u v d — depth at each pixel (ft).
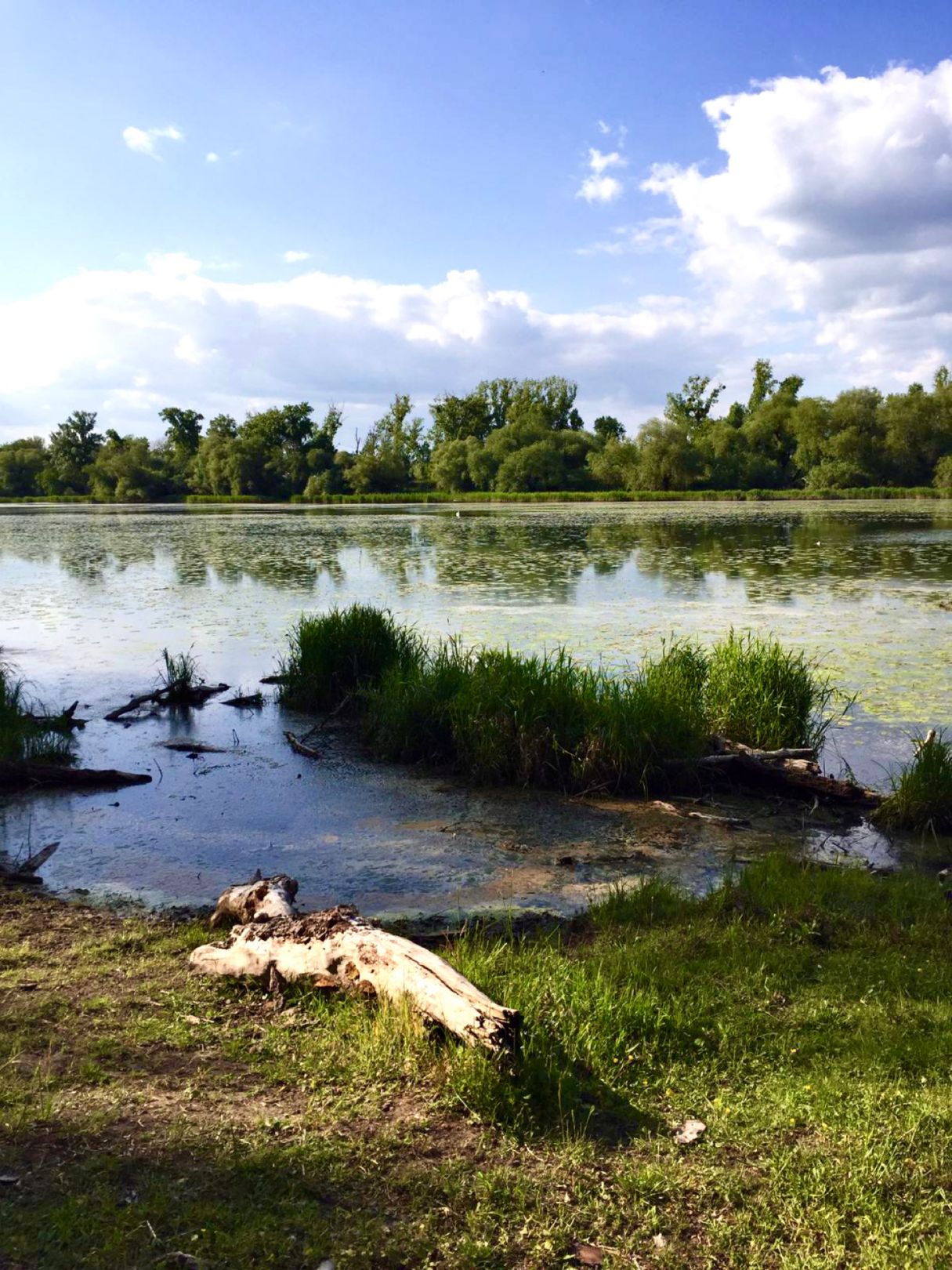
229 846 23.81
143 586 71.77
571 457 310.45
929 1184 10.28
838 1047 13.35
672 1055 13.14
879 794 26.99
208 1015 14.20
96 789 28.40
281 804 27.14
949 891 20.33
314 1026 13.75
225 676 42.83
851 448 255.91
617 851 23.72
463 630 48.78
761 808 27.35
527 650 43.39
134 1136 10.72
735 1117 11.58
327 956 14.80
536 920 19.45
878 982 15.60
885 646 43.86
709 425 314.55
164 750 32.55
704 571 77.30
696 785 28.89
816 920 18.21
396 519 171.83
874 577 71.20
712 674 34.09
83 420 369.09
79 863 22.57
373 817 26.16
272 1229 9.28
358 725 35.94
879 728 32.60
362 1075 12.26
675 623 50.42
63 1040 13.19
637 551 96.68
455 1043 12.49
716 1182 10.29
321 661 38.29
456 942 17.24
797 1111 11.62
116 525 159.94
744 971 16.01
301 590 67.62
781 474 288.51
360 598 62.69
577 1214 9.77
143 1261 8.71
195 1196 9.72
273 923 15.93
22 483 375.86
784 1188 10.21
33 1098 11.41
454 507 233.35
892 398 260.83
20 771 28.50
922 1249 9.25
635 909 19.33
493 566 83.30
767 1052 13.26
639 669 36.27
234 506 265.13
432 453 354.13
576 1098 11.82
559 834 24.94
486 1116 11.35
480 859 23.04
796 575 72.95
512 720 29.76
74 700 38.75
